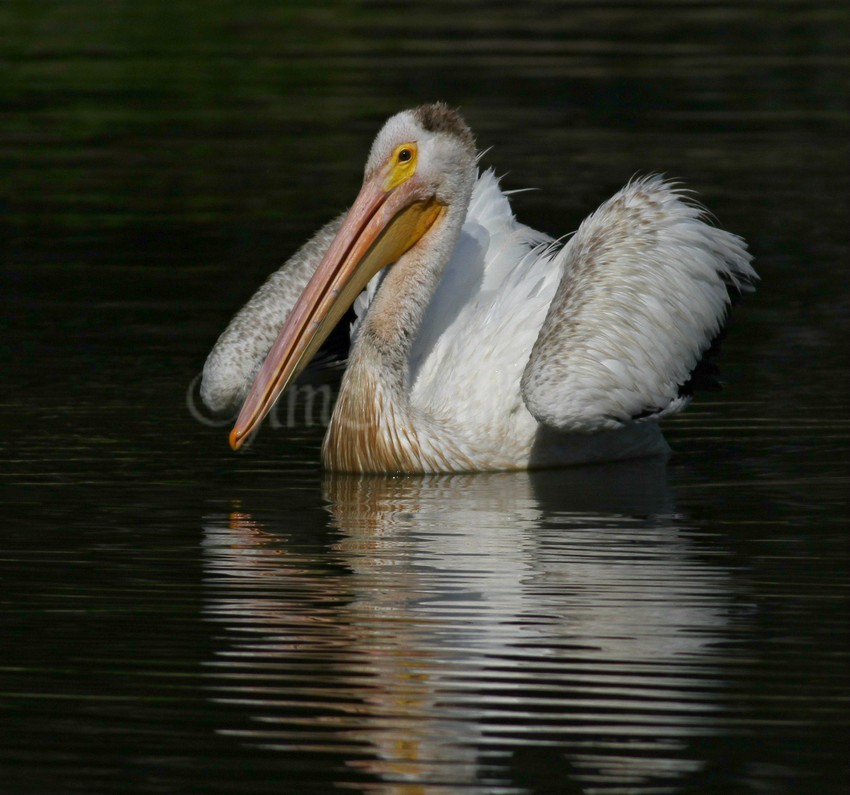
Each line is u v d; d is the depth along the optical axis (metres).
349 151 26.38
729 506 11.96
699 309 13.62
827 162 25.34
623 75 31.91
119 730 8.09
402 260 13.69
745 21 37.56
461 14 38.50
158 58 33.56
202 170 25.39
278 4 39.66
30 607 9.77
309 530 11.42
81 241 21.45
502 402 13.30
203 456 13.63
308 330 13.52
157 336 17.28
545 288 13.76
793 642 9.12
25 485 12.55
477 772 7.65
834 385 15.39
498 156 25.73
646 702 8.38
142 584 10.19
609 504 12.12
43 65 32.97
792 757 7.77
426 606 9.74
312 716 8.22
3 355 16.56
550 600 9.82
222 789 7.53
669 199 14.07
